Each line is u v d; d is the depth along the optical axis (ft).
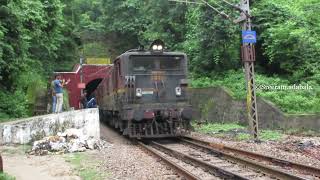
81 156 47.21
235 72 90.43
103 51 148.46
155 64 61.93
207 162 39.50
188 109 61.62
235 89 82.58
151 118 59.62
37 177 35.78
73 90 129.08
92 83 152.97
